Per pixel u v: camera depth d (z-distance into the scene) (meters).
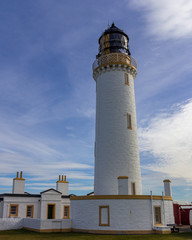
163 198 22.34
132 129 26.38
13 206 32.84
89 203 21.78
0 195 34.06
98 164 25.64
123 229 20.14
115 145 25.28
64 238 18.03
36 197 34.88
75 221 22.59
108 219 20.50
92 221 21.22
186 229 24.72
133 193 24.12
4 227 25.42
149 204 21.22
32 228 23.98
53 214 35.38
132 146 25.69
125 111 26.55
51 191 35.88
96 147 26.64
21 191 35.84
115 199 20.84
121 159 24.84
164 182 26.12
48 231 22.30
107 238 17.88
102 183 24.70
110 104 26.75
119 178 22.00
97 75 29.19
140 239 17.34
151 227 20.66
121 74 27.75
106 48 30.00
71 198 23.58
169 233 20.62
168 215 22.55
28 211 33.88
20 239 17.94
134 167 25.09
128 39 31.44
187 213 31.88
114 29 30.61
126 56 28.53
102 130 26.34
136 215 20.56
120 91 27.11
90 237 18.42
